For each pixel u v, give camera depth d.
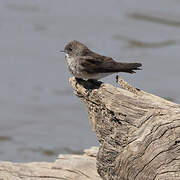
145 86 18.83
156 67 20.42
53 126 16.94
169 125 8.25
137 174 8.37
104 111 9.14
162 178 8.09
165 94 18.28
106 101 8.93
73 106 18.33
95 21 25.73
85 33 24.11
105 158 9.03
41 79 20.36
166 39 23.28
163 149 8.17
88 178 9.80
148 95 9.26
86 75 10.38
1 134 16.52
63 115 17.69
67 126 16.94
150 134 8.29
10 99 18.88
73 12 27.14
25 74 20.78
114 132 8.94
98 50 22.08
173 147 8.15
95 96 9.26
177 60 21.06
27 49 22.72
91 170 10.01
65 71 21.00
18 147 15.75
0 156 15.19
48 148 15.56
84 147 15.64
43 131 16.67
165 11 26.58
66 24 25.41
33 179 9.81
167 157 8.13
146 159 8.26
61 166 10.15
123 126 8.70
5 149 15.63
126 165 8.48
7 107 18.27
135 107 8.66
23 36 24.08
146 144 8.28
